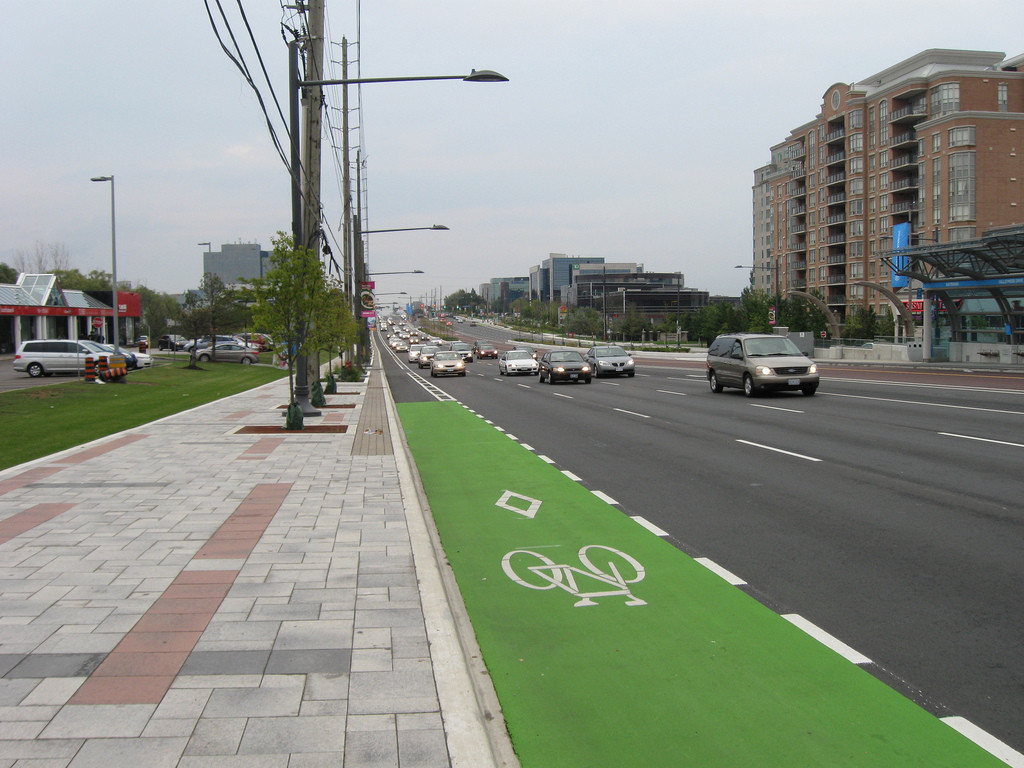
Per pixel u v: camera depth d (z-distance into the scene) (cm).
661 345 9419
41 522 785
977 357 4091
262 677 421
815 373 2281
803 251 9719
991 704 413
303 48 1877
